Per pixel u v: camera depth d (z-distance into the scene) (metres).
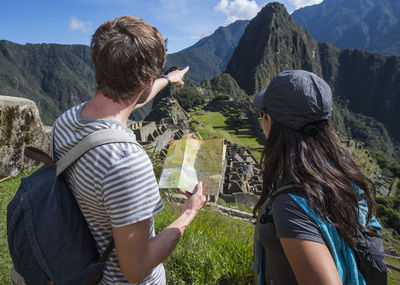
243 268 2.91
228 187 24.34
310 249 1.11
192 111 109.75
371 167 92.69
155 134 36.69
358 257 1.28
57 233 1.17
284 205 1.21
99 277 1.30
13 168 6.85
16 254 1.26
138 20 1.21
